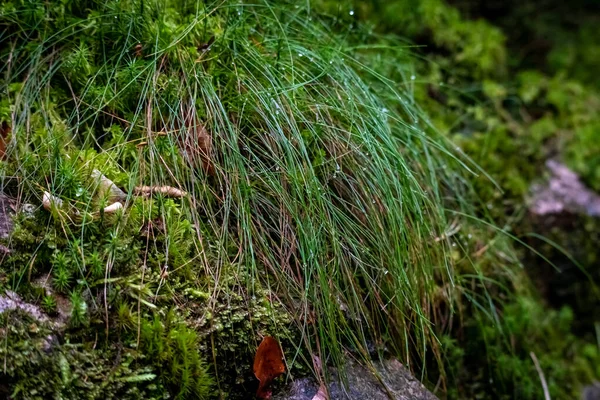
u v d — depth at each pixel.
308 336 0.87
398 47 1.05
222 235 0.88
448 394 1.00
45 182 0.86
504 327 1.06
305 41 1.01
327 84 0.99
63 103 0.93
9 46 0.96
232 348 0.84
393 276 0.92
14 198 0.85
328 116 0.95
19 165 0.86
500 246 1.09
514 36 1.47
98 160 0.88
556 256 1.18
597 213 1.21
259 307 0.86
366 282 0.91
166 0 0.98
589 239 1.20
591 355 1.17
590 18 1.59
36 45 0.94
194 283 0.85
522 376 1.05
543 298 1.18
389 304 0.93
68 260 0.82
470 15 1.44
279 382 0.86
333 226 0.90
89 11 0.97
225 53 0.96
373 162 0.95
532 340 1.10
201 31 0.97
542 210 1.18
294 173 0.89
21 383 0.77
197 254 0.86
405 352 0.94
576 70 1.47
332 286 0.89
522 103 1.29
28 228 0.83
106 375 0.80
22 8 0.95
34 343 0.78
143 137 0.90
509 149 1.20
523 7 1.51
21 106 0.92
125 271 0.83
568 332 1.17
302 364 0.86
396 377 0.89
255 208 0.90
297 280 0.89
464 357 1.03
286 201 0.89
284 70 0.96
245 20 0.99
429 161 1.00
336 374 0.87
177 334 0.82
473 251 1.06
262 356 0.84
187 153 0.90
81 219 0.84
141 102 0.91
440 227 0.98
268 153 0.92
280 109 0.92
